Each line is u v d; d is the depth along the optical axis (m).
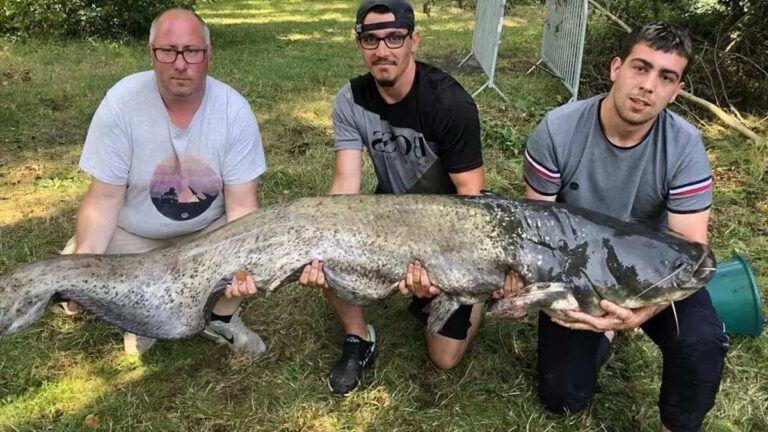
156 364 3.40
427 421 3.10
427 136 3.25
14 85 7.98
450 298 2.96
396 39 3.03
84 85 8.09
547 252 2.81
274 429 3.05
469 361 3.49
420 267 2.88
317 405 3.17
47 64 9.38
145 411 3.11
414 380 3.38
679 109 7.86
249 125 3.28
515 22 14.62
